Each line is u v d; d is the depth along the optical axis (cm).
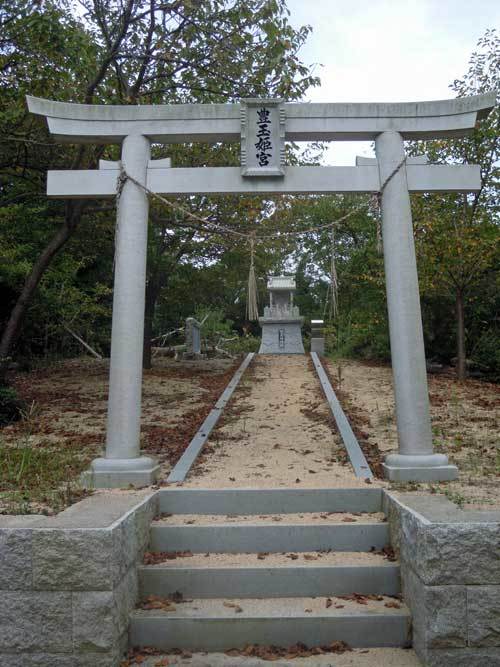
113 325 643
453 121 666
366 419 949
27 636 393
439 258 1276
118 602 408
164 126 672
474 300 1465
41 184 1082
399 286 644
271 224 1205
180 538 512
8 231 1400
